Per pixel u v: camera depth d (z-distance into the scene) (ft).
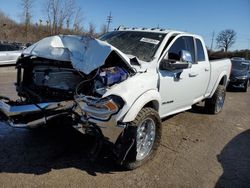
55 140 15.43
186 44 18.17
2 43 44.19
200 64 19.69
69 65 13.19
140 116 12.67
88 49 12.57
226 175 13.65
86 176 12.21
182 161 14.61
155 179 12.58
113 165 13.32
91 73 12.66
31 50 13.84
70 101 12.46
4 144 14.55
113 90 12.01
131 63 13.85
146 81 13.44
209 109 24.53
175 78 16.15
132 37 17.29
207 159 15.24
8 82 32.04
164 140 17.22
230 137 19.29
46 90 13.96
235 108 29.81
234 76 44.50
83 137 15.92
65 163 13.11
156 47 15.80
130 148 12.10
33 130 16.46
